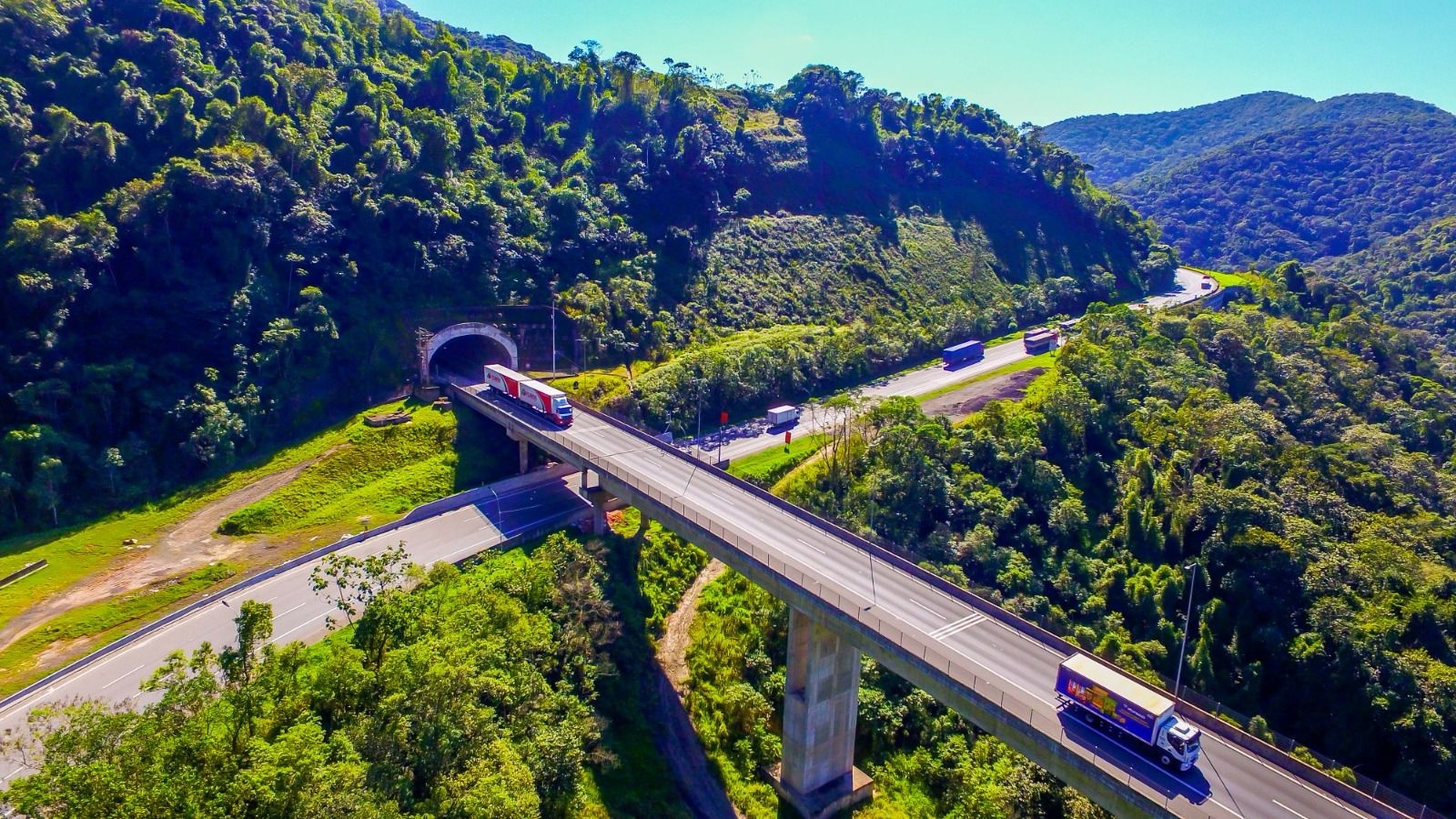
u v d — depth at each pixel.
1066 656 55.88
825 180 196.38
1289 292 196.62
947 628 58.97
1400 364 170.50
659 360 132.88
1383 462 112.19
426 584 66.50
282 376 103.88
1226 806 43.00
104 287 95.88
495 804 43.16
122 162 105.19
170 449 91.31
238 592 73.94
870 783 70.25
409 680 47.16
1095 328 151.50
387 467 99.19
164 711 38.38
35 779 33.28
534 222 140.12
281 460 96.75
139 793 32.84
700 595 89.19
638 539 91.50
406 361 117.06
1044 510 100.12
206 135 113.56
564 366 126.69
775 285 159.50
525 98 173.25
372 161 129.38
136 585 74.81
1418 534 94.81
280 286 110.56
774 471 106.25
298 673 53.06
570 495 99.44
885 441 103.69
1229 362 143.38
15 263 89.25
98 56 116.12
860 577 66.00
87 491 85.00
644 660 77.50
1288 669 80.00
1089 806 61.03
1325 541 88.50
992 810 63.78
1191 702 69.62
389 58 165.50
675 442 114.25
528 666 61.16
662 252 152.88
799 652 66.19
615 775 64.88
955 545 92.56
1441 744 69.00
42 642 66.31
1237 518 90.88
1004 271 196.88
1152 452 109.94
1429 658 75.25
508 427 103.44
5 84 101.50
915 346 154.75
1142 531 94.75
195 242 104.56
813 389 136.00
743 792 68.19
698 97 191.88
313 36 151.62
